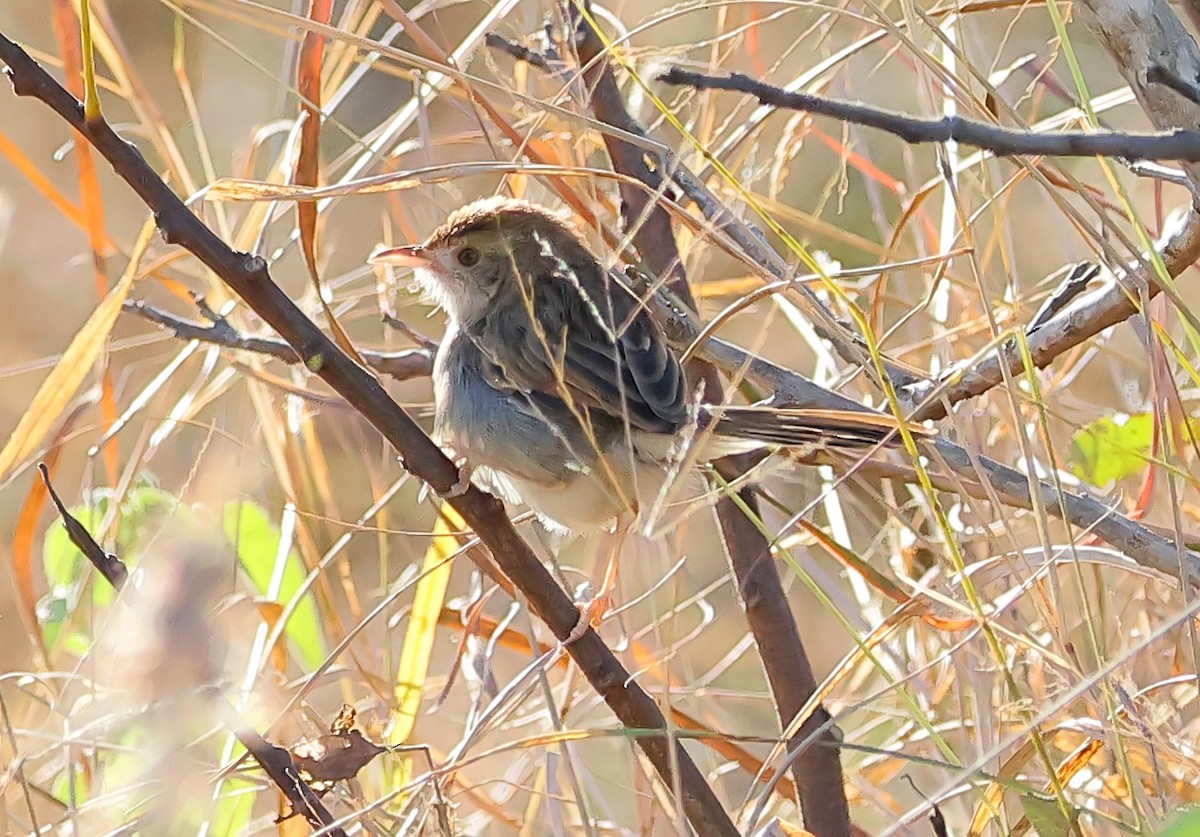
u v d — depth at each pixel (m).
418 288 9.12
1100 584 7.59
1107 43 5.63
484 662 7.92
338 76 8.25
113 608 5.38
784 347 11.53
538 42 8.97
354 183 6.39
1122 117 11.41
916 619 7.66
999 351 6.76
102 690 5.73
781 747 7.18
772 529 8.73
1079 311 7.71
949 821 8.46
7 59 5.27
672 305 8.44
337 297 9.22
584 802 6.77
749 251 8.40
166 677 4.54
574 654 6.36
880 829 9.02
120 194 12.98
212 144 12.02
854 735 8.45
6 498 10.23
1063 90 8.47
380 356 9.09
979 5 7.57
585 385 7.95
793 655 7.90
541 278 8.33
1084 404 9.01
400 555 10.47
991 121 6.21
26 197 12.63
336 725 6.64
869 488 7.25
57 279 12.45
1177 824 4.10
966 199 9.05
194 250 5.61
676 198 8.48
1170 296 6.12
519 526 9.55
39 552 9.90
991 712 7.41
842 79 9.31
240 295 5.67
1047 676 8.27
